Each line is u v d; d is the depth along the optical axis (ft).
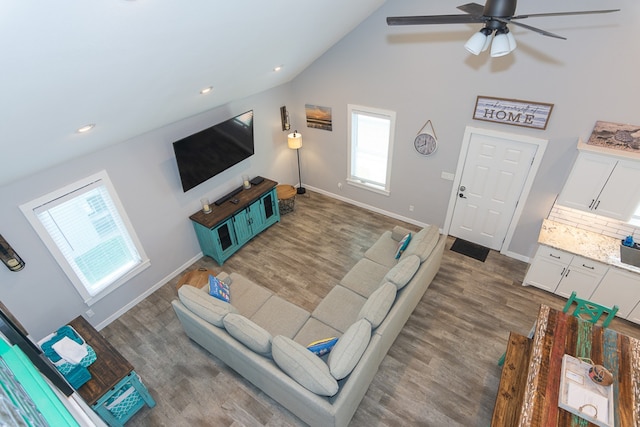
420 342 13.00
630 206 12.03
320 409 8.72
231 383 11.97
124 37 6.59
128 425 10.86
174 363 12.75
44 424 3.88
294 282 16.20
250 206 18.02
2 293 11.34
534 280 14.80
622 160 11.51
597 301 13.56
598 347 9.20
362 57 16.53
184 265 17.43
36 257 11.85
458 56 13.96
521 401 9.10
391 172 18.89
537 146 13.85
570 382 8.30
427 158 17.15
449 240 18.24
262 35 10.50
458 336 13.19
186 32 7.73
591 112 12.16
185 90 11.53
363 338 9.59
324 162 21.68
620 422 7.57
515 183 15.20
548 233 14.12
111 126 10.91
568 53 11.71
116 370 9.97
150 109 11.45
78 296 13.39
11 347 5.70
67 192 12.05
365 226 19.80
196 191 16.80
